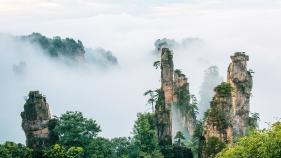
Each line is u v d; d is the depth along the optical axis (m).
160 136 110.56
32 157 81.19
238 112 110.75
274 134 37.97
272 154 36.66
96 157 81.19
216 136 87.75
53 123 93.31
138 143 98.12
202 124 111.25
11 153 79.81
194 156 110.25
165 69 111.56
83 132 89.81
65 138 85.69
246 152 39.56
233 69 110.69
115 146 97.56
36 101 91.12
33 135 91.62
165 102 111.94
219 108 88.75
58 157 77.81
